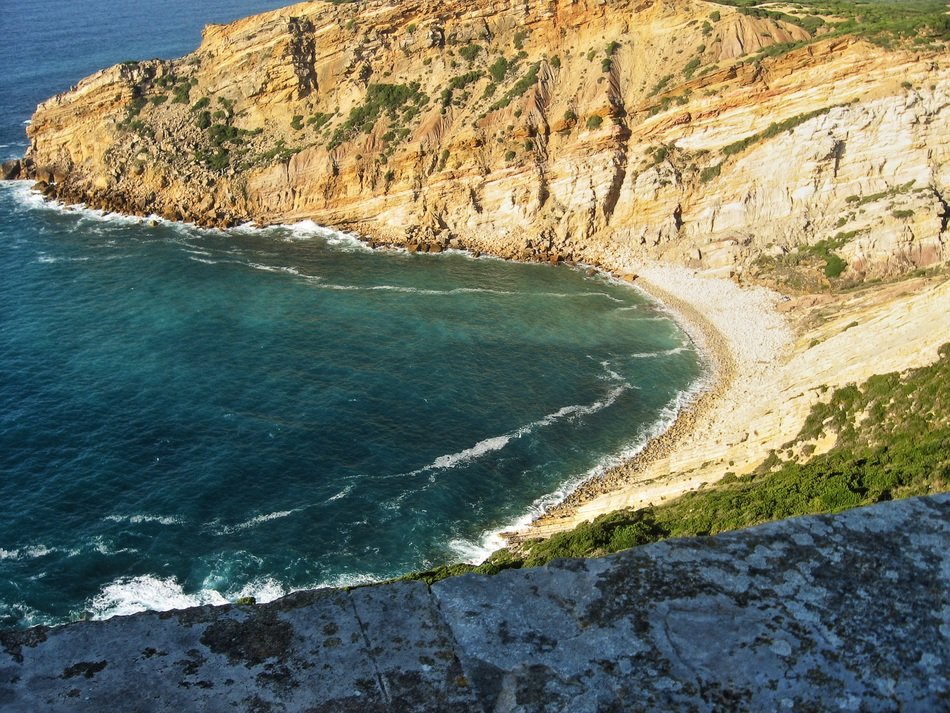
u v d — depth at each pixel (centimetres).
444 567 4231
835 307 7231
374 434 5888
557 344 7238
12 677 609
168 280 8575
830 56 8838
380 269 8956
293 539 4909
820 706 608
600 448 5766
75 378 6581
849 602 685
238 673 625
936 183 8275
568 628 668
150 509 5109
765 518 3209
